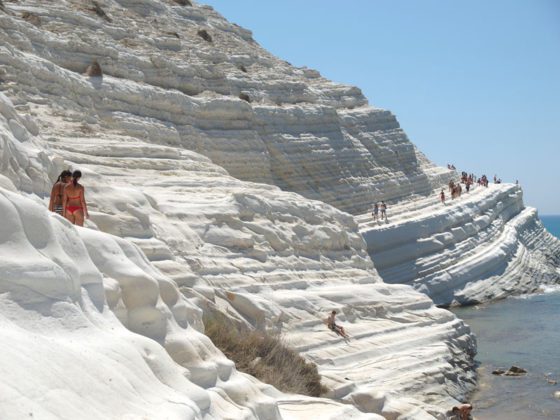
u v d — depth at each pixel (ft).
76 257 27.68
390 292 87.56
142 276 33.01
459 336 86.48
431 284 148.87
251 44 192.03
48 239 25.48
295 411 42.91
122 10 142.31
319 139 153.58
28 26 100.01
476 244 170.09
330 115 161.89
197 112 122.21
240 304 65.31
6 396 17.13
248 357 51.19
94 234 32.81
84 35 111.45
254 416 33.09
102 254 32.30
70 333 23.52
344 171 157.48
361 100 189.26
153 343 28.84
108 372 22.80
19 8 108.88
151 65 120.47
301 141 147.54
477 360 90.33
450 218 164.04
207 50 149.28
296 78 172.04
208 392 31.55
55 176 48.83
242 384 35.27
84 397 20.52
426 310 87.97
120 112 104.01
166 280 36.32
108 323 27.40
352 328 75.61
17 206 24.50
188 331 36.04
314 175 148.15
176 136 112.47
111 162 82.23
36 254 24.09
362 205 158.40
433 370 70.90
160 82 120.47
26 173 43.55
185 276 55.93
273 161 140.56
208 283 65.72
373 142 176.45
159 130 108.78
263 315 65.21
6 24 94.48
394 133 187.73
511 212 211.82
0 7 101.30
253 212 81.46
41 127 82.89
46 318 22.88
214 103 125.49
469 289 153.99
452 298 150.30
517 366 85.46
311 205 93.66
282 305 70.69
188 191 82.64
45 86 91.66
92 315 26.35
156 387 25.71
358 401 55.57
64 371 20.61
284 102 154.71
